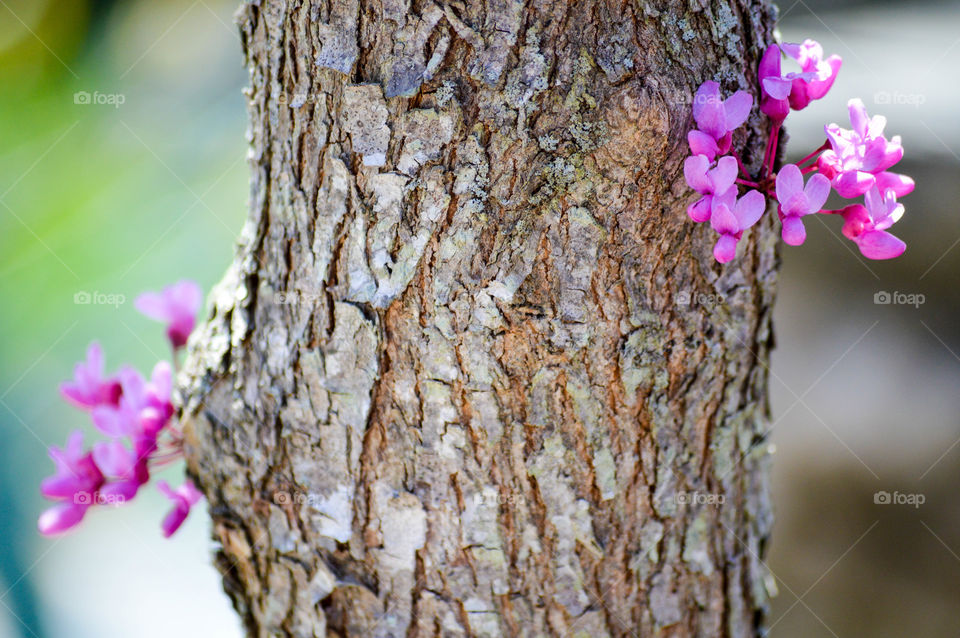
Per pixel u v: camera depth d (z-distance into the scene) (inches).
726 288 15.6
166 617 25.9
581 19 14.9
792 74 15.2
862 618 23.0
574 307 15.3
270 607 16.3
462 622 16.0
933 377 22.6
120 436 16.2
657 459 15.8
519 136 15.1
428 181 15.2
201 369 16.2
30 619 25.8
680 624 16.3
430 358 15.4
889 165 15.2
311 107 15.4
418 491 15.7
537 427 15.6
